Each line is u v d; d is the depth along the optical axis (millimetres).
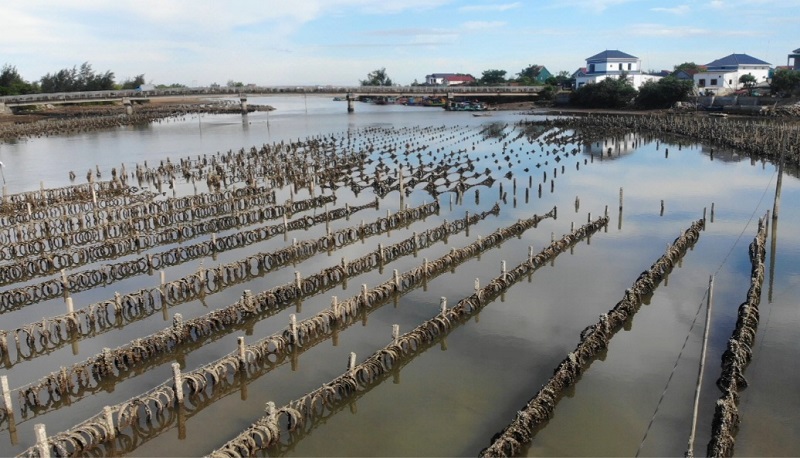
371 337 39562
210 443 28938
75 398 33562
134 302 44312
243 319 42562
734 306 41969
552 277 49375
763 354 34781
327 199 77312
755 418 28969
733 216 65938
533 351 36844
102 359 35000
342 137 152500
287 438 29125
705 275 48219
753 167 96250
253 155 117875
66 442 28672
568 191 82250
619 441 27938
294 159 108625
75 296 48438
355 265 51250
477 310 43031
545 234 61688
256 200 79375
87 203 79625
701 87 195000
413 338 37250
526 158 112062
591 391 32125
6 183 99188
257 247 60031
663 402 30891
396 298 45844
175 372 30578
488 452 25969
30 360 38094
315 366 36031
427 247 58906
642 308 42406
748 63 197750
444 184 87688
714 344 36656
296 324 38219
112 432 28438
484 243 57062
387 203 77750
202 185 96125
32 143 159125
